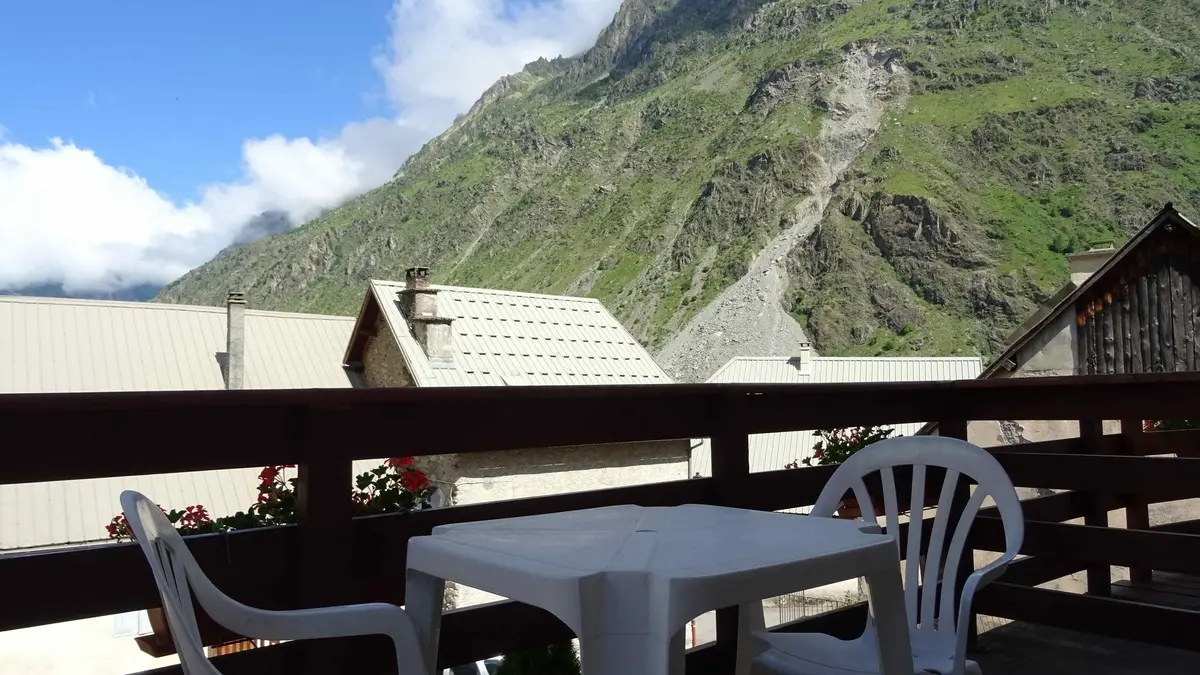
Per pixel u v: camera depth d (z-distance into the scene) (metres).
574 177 158.00
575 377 16.97
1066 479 2.95
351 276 167.38
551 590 1.23
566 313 18.52
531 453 12.70
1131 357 12.48
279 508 2.92
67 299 15.50
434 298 16.25
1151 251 12.38
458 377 15.77
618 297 110.94
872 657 1.89
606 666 1.20
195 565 1.35
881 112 117.00
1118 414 2.94
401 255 165.00
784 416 2.84
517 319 17.73
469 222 162.88
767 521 1.70
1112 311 12.70
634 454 13.73
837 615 2.87
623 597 1.22
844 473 2.21
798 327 89.31
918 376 28.22
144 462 1.75
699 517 1.76
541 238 144.62
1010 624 3.50
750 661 1.93
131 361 14.97
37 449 1.64
